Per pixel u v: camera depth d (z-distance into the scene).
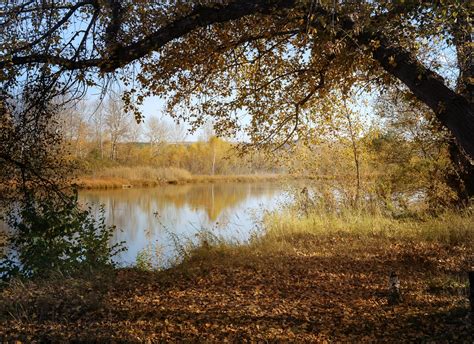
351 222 12.08
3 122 8.13
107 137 58.12
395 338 4.61
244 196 30.16
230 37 7.47
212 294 6.21
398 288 5.77
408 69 5.31
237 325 5.01
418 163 14.47
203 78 7.88
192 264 8.12
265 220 12.59
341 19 5.58
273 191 33.16
